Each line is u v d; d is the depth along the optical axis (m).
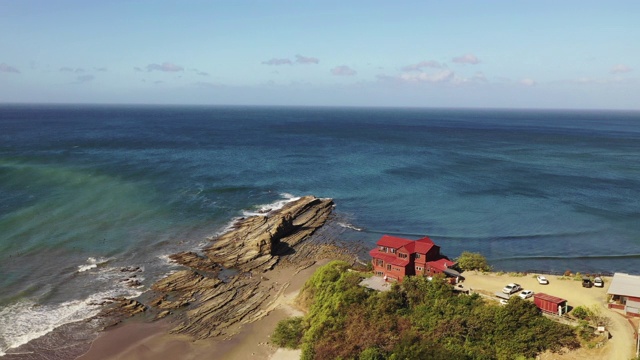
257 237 72.31
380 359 40.12
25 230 72.94
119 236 73.75
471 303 45.53
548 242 75.50
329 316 47.44
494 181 121.62
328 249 72.75
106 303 53.72
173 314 52.44
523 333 40.53
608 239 76.81
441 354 38.81
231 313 52.78
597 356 38.19
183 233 76.94
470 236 78.69
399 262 54.06
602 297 49.00
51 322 49.44
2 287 55.66
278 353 45.44
